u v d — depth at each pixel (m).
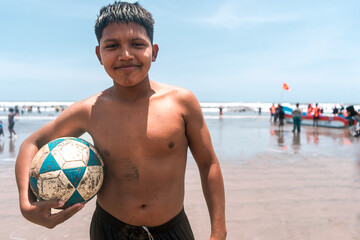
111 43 1.25
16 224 3.37
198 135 1.47
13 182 5.12
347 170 6.07
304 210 3.77
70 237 3.06
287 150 8.77
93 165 1.33
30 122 22.86
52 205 1.23
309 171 5.94
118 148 1.36
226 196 4.32
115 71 1.26
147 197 1.37
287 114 23.00
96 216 1.52
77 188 1.27
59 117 1.52
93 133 1.43
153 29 1.39
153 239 1.39
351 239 2.98
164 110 1.38
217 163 1.51
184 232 1.49
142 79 1.32
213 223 1.43
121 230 1.40
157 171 1.36
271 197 4.29
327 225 3.32
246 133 14.45
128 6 1.30
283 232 3.14
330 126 18.56
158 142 1.34
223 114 41.69
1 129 12.30
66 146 1.32
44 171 1.26
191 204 3.99
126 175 1.37
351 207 3.89
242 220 3.45
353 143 10.57
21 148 1.46
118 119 1.38
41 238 3.03
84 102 1.49
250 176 5.52
